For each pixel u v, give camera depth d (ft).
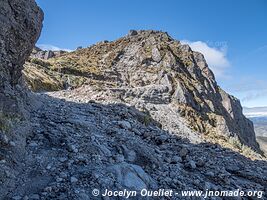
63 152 35.86
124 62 343.46
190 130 157.28
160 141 53.42
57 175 31.32
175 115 209.15
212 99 306.35
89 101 78.38
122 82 305.12
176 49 368.48
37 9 52.39
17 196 27.48
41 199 27.50
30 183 29.63
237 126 331.98
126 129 55.36
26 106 49.96
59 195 28.19
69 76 248.52
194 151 51.08
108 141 42.06
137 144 42.75
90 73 292.61
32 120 44.65
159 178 36.04
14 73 47.55
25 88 59.47
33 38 50.62
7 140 32.94
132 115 70.49
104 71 310.86
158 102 230.48
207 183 37.70
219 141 145.69
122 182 31.65
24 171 31.27
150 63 332.19
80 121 48.03
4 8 43.75
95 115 59.16
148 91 232.12
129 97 220.23
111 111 67.00
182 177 38.27
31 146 36.14
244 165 50.29
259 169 49.57
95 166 33.68
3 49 43.04
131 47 368.27
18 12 46.39
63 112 55.77
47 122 44.78
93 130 46.16
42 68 248.32
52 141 38.32
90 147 37.68
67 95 94.07
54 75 241.14
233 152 58.49
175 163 43.80
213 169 43.93
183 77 300.61
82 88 103.86
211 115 260.83
